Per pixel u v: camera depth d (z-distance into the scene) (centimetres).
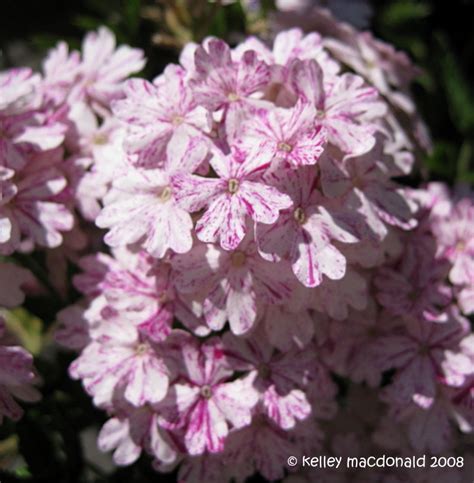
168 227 13
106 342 14
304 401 14
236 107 13
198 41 18
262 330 14
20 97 15
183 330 14
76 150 15
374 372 15
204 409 14
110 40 17
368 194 14
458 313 15
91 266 15
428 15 23
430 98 22
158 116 14
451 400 15
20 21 26
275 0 19
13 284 14
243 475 15
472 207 16
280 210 13
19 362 14
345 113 14
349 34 18
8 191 14
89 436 22
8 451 18
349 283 14
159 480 17
